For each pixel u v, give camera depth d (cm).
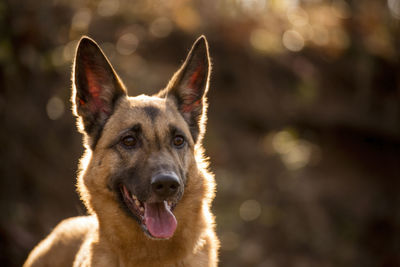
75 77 522
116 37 1182
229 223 1156
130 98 528
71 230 608
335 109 1498
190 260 493
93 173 506
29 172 1027
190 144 514
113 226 493
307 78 1423
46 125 1047
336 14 1466
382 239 1417
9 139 1009
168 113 512
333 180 1457
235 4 1315
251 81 1426
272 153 1354
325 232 1277
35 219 1000
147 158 482
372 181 1516
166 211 477
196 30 1313
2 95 1003
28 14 993
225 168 1283
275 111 1448
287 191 1288
